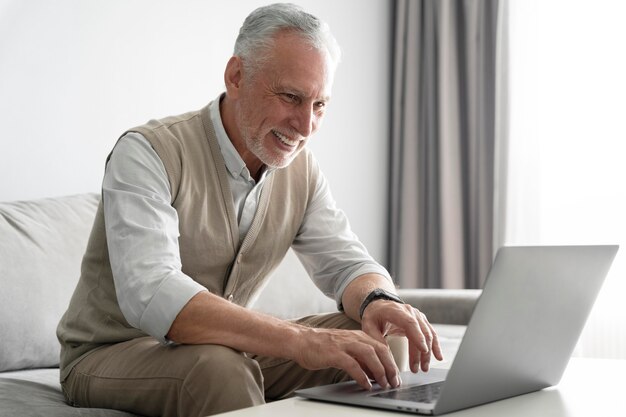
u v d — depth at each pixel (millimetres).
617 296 3109
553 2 3336
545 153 3342
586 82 3252
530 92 3363
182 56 2725
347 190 3496
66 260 1871
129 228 1265
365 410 919
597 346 3133
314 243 1659
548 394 1100
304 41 1408
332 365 1058
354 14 3541
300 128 1425
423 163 3697
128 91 2535
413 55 3689
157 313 1166
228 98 1483
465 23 3557
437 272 3637
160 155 1397
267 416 875
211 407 1068
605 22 3215
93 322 1387
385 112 3750
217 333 1136
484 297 878
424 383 1116
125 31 2527
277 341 1104
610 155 3188
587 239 3229
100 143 2449
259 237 1545
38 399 1337
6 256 1747
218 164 1476
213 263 1488
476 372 938
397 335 1293
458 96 3588
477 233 3537
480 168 3512
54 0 2316
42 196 2283
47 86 2299
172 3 2689
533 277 952
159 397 1167
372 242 3648
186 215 1430
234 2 2930
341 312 1493
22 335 1714
